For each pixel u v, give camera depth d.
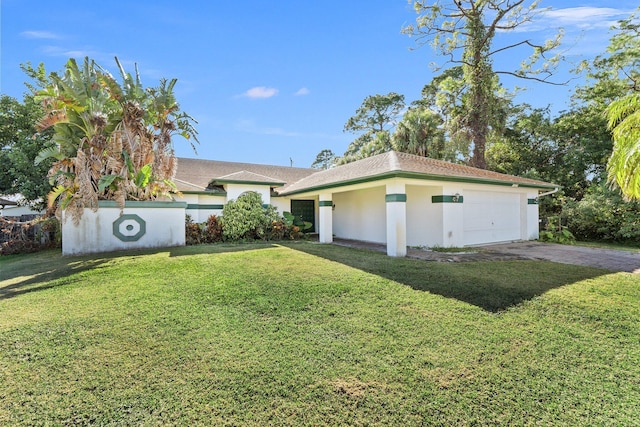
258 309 5.19
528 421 2.66
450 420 2.67
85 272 7.76
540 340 4.08
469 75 20.91
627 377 3.30
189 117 14.09
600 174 17.64
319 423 2.63
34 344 3.95
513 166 22.16
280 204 19.31
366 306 5.29
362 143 36.03
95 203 11.05
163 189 13.29
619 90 17.83
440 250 11.15
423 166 11.22
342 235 17.30
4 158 15.25
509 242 13.97
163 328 4.44
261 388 3.08
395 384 3.16
